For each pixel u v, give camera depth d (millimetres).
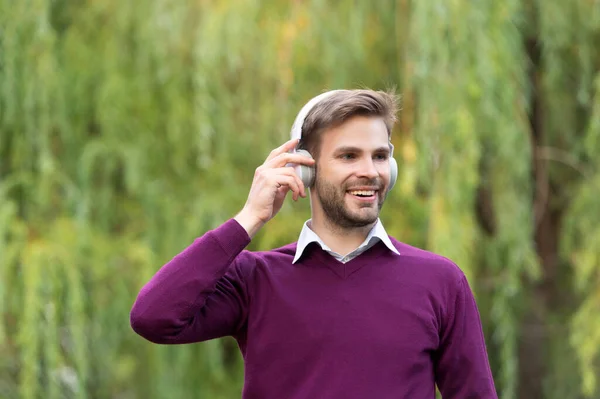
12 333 8562
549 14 8383
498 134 7844
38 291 7863
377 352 3143
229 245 3213
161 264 8547
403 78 8031
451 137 7535
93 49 8836
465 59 7637
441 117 7531
